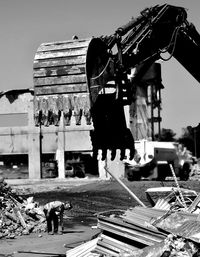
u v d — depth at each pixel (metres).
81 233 15.27
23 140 45.78
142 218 9.23
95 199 25.34
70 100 8.05
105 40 9.16
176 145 38.06
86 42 8.20
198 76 11.63
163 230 8.36
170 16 10.54
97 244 9.18
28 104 45.41
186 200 11.99
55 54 8.21
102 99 9.94
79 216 20.12
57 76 8.12
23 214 16.58
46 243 13.03
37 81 8.21
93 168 46.41
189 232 7.81
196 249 7.57
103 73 8.72
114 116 10.15
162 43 10.54
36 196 26.70
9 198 17.52
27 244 12.88
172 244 7.69
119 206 23.28
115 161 43.00
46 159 47.06
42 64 8.21
